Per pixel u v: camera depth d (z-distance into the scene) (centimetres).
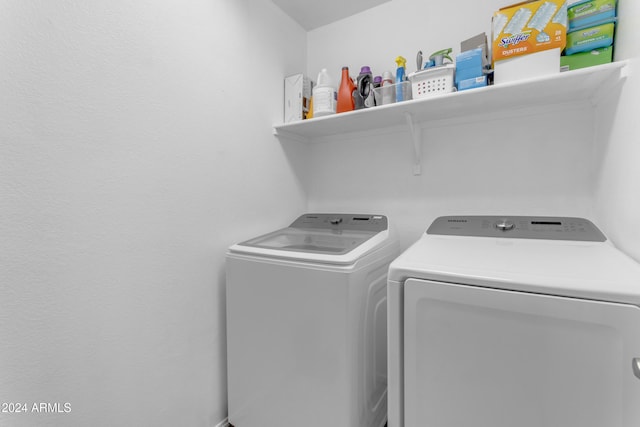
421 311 88
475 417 83
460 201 168
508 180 155
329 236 162
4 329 83
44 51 88
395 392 93
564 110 141
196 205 137
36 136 87
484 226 134
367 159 197
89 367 101
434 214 176
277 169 189
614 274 74
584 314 69
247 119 165
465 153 166
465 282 82
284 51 194
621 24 105
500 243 116
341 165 208
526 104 143
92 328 101
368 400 126
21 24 84
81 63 97
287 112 191
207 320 142
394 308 92
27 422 87
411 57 179
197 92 136
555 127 144
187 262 133
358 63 198
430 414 89
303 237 171
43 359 90
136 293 114
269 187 182
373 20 192
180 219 130
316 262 118
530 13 116
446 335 85
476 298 80
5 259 82
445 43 168
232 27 154
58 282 93
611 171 111
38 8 87
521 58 118
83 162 98
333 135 209
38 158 88
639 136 86
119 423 109
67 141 94
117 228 108
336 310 113
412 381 90
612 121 111
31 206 87
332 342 114
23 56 84
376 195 195
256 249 136
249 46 165
